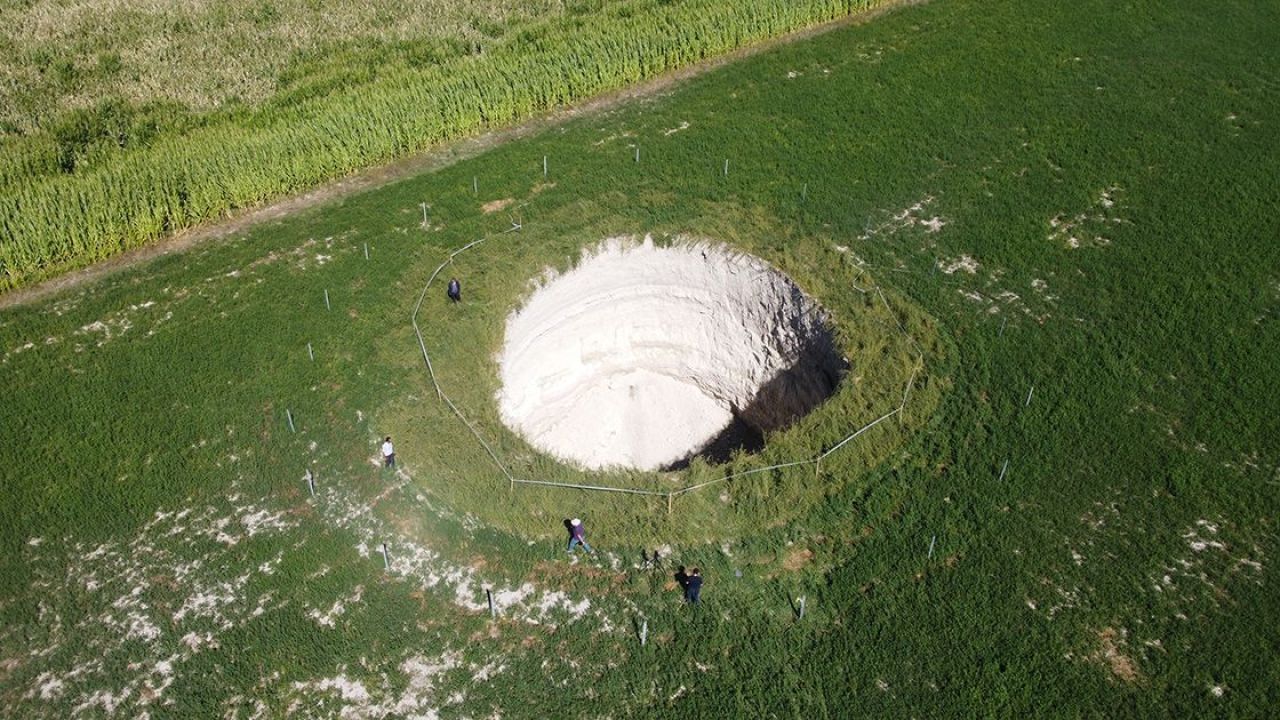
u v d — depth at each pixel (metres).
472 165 47.84
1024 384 36.69
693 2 57.94
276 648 30.14
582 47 52.84
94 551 32.38
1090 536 32.19
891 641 30.05
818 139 48.97
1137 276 40.97
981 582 31.17
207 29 59.88
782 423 42.38
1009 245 42.62
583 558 32.22
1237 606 30.28
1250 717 27.83
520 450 35.34
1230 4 59.06
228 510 33.47
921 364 37.38
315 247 43.25
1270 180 45.72
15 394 37.00
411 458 34.56
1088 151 47.56
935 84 52.53
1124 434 34.94
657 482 34.06
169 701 28.97
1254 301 39.78
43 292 41.66
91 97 53.69
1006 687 28.78
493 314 39.72
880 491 33.53
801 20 57.88
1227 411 35.59
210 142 47.06
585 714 28.94
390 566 32.06
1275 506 32.78
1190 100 51.00
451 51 56.34
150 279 42.00
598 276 42.84
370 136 47.84
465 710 28.97
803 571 31.89
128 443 35.31
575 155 48.44
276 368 37.75
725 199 45.41
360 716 28.80
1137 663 29.14
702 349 44.47
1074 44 55.47
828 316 39.47
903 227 43.75
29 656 29.92
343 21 60.44
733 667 29.80
